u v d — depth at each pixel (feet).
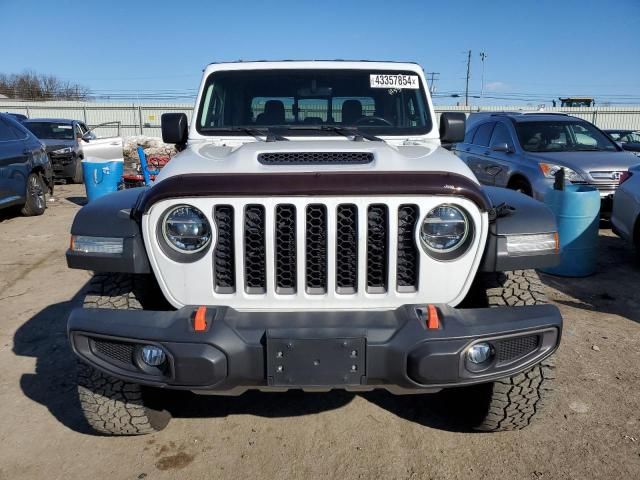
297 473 9.14
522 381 9.07
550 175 24.21
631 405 10.95
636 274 19.83
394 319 8.00
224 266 8.30
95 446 9.89
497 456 9.48
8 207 29.01
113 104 110.52
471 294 9.98
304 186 7.86
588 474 8.96
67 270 20.43
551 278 19.29
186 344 7.62
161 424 10.26
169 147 53.78
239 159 8.73
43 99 170.09
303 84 12.47
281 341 7.50
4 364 12.92
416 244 8.13
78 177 46.29
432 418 10.71
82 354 8.20
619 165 24.32
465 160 31.71
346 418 10.78
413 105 12.57
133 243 8.34
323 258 8.24
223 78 12.57
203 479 9.00
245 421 10.71
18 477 9.04
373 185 7.91
